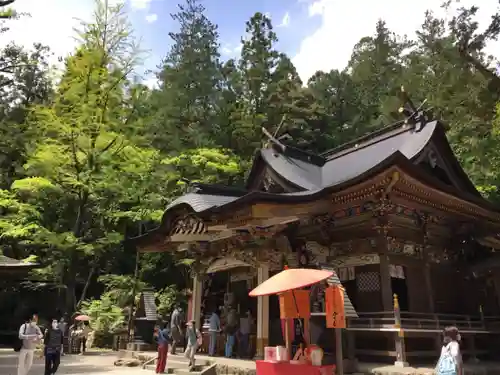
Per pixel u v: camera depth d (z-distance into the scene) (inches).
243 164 1266.0
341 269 586.6
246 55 1569.9
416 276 584.4
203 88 1565.0
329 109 1619.1
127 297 965.8
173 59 1657.2
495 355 613.3
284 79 1496.1
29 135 927.7
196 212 592.7
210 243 730.2
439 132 647.1
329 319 394.3
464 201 581.6
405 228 583.2
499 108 882.8
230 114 1465.3
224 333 671.8
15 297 1182.3
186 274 1096.2
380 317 523.8
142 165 900.0
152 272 1213.7
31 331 444.1
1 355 764.6
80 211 887.7
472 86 1119.0
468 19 994.1
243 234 631.8
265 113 1464.1
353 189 518.0
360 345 535.8
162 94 1407.5
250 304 710.5
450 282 646.5
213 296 824.3
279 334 623.5
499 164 927.0
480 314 645.3
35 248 1040.8
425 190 538.3
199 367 551.8
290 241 594.6
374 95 1756.9
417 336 524.1
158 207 982.4
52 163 820.6
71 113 835.4
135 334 833.5
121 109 887.1
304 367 357.4
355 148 758.5
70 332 840.3
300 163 741.9
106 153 847.1
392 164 468.4
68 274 887.1
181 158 1126.4
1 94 1440.7
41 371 552.4
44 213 1036.5
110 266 1258.6
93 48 877.8
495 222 668.7
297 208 546.3
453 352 279.4
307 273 349.1
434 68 1407.5
